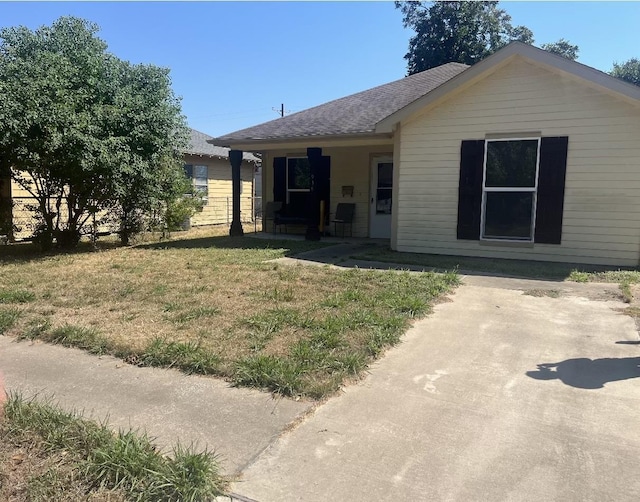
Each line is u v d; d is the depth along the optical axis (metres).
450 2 30.42
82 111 9.22
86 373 3.69
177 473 2.32
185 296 5.95
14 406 3.01
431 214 9.67
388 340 4.32
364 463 2.51
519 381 3.53
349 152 13.12
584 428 2.86
